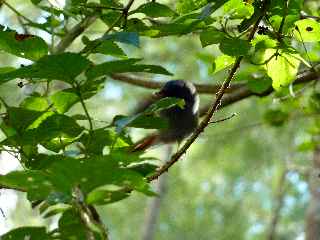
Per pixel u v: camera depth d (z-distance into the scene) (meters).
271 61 7.66
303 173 20.00
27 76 5.50
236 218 29.03
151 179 7.03
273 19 7.12
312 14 8.75
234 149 26.34
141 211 27.80
